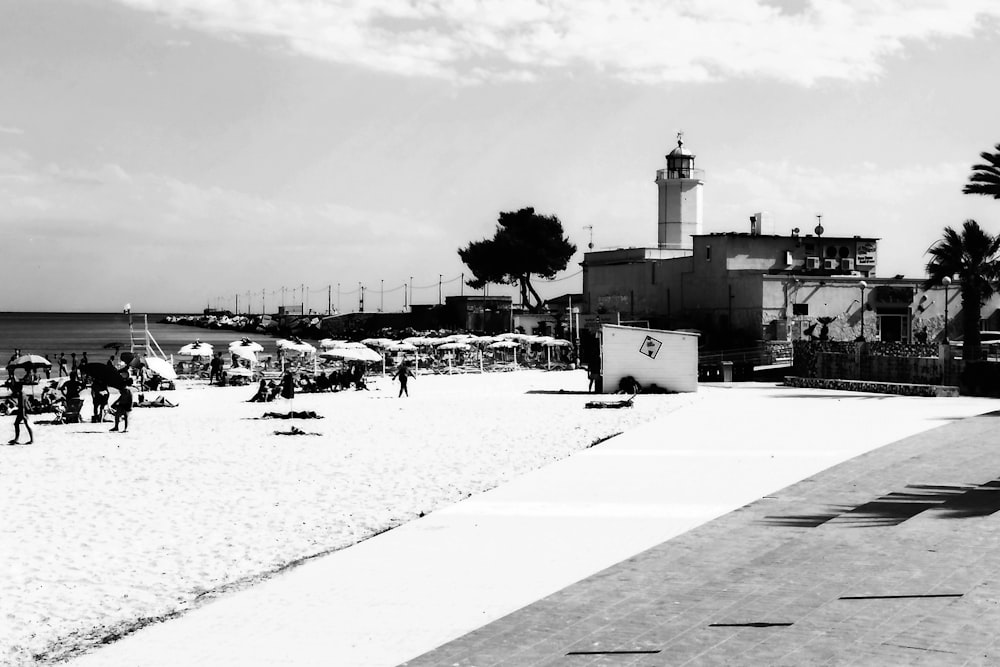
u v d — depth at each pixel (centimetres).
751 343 6762
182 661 1028
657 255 8375
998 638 926
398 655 999
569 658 945
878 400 3969
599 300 8781
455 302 13162
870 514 1552
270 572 1427
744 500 1744
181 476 2334
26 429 3378
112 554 1552
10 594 1338
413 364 8250
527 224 12688
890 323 6756
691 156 9169
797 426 2914
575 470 2188
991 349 5066
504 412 3941
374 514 1828
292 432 3256
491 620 1104
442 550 1470
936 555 1260
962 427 2650
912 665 862
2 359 10762
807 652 915
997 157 4762
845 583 1155
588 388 5466
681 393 4756
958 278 4969
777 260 7294
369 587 1283
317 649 1037
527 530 1580
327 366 8312
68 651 1098
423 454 2650
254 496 2048
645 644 973
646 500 1791
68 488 2178
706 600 1123
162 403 4697
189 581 1391
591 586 1219
